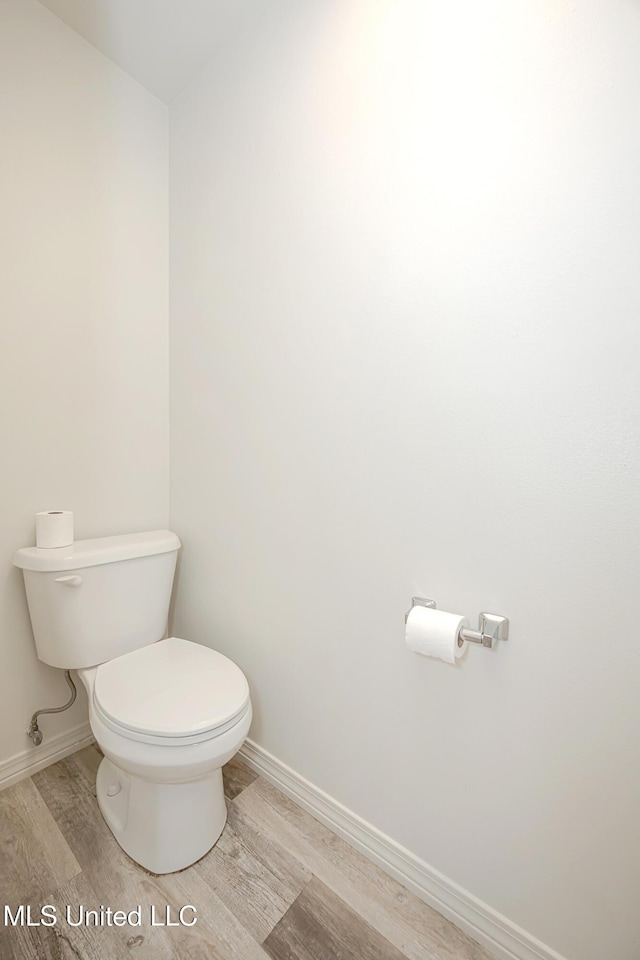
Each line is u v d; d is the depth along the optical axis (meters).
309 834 1.18
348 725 1.14
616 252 0.72
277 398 1.25
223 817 1.18
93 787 1.31
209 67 1.40
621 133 0.70
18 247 1.23
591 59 0.72
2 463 1.23
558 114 0.75
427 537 0.96
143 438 1.58
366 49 1.00
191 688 1.11
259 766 1.39
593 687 0.77
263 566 1.32
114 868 1.05
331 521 1.14
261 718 1.38
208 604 1.53
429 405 0.94
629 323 0.71
